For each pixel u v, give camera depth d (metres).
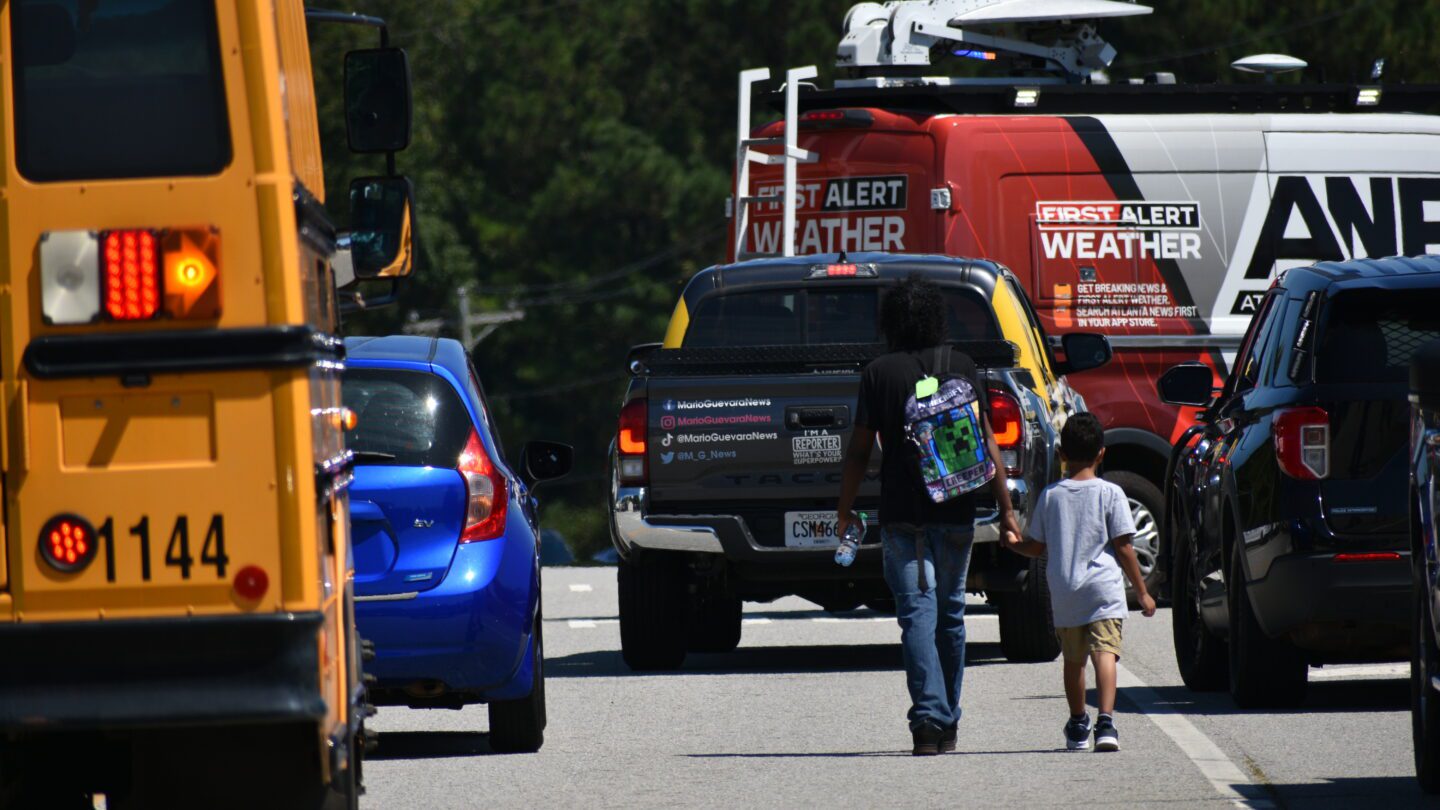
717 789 29.16
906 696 38.44
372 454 32.12
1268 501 34.25
